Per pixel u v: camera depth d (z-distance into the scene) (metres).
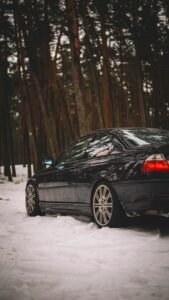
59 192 6.79
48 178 7.17
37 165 22.45
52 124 22.34
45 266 3.60
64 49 27.95
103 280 3.12
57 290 2.90
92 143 6.43
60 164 7.06
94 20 21.77
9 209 8.85
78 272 3.37
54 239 4.91
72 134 21.33
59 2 19.58
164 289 2.88
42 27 20.83
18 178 25.77
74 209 6.42
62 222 6.14
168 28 24.89
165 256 3.86
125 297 2.73
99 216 5.70
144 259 3.76
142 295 2.76
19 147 64.06
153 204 4.84
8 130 27.66
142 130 6.05
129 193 5.15
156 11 23.22
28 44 19.05
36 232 5.48
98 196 5.76
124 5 21.77
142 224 5.70
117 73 30.14
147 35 23.20
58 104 25.88
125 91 34.31
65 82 32.66
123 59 28.31
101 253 4.06
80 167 6.27
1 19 21.53
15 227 5.98
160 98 27.36
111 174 5.45
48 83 21.36
